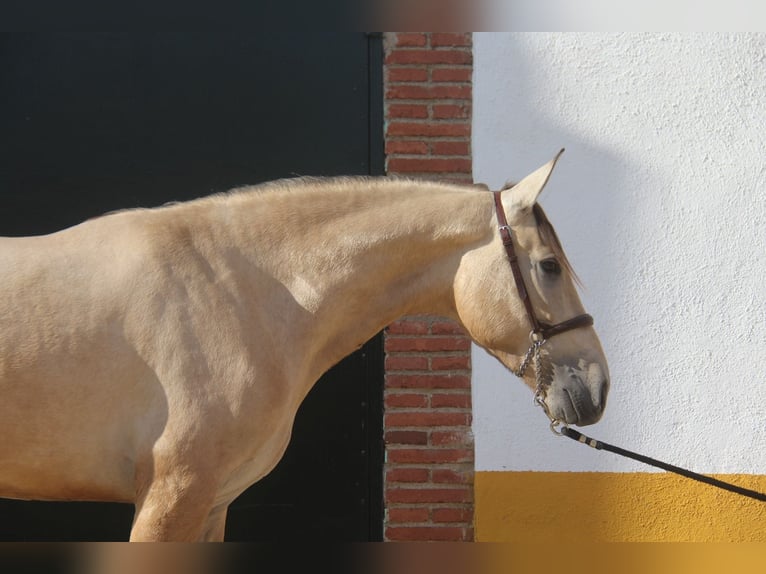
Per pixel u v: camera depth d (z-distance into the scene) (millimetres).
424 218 2889
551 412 2871
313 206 2867
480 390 3928
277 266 2787
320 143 3975
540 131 3994
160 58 3961
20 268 2609
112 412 2584
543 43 4023
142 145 3924
